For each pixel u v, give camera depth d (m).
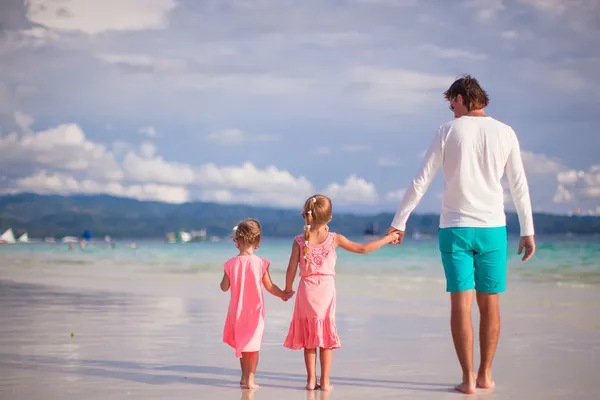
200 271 16.48
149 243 54.34
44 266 18.78
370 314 7.74
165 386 3.97
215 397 3.70
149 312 7.65
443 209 3.97
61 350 5.19
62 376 4.25
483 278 3.90
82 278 13.62
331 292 4.01
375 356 5.02
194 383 4.06
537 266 17.09
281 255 27.23
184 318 7.11
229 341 4.14
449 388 3.92
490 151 3.87
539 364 4.67
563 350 5.26
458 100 4.05
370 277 14.77
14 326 6.48
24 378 4.18
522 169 3.95
